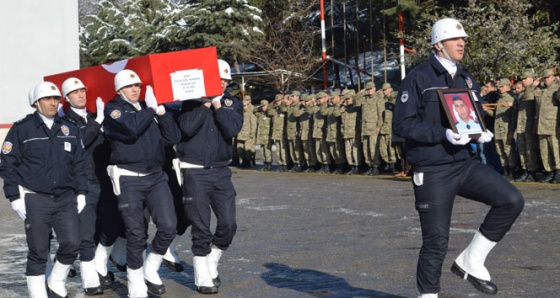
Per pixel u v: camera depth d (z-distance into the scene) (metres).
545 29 28.23
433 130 6.31
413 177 6.56
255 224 12.70
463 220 12.14
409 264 9.05
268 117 24.12
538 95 16.08
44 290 7.68
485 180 6.44
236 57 42.38
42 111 7.55
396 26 34.75
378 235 11.13
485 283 6.62
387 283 8.13
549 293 7.42
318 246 10.48
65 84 8.29
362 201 14.99
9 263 10.27
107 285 8.66
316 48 43.03
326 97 21.70
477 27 26.92
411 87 6.52
